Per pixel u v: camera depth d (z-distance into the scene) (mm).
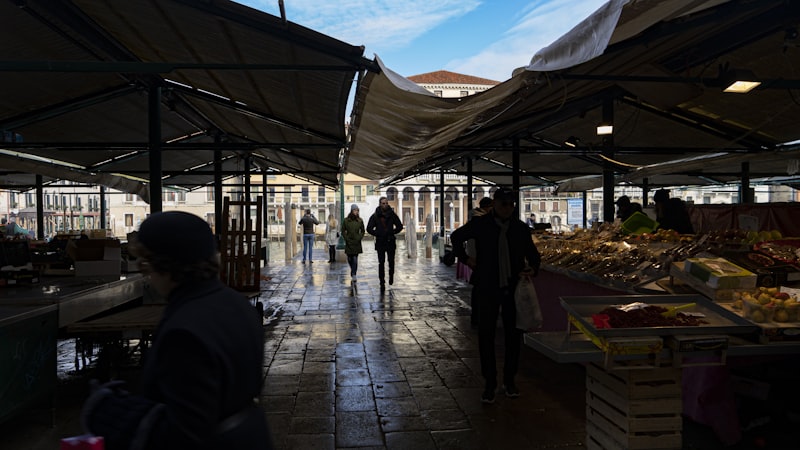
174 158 15305
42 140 10312
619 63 4648
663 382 2523
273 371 4828
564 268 5066
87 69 3385
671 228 6094
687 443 3219
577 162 15289
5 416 3184
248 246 6152
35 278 4848
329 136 8359
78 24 5102
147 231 1237
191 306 1188
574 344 2486
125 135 10719
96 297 4676
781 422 3402
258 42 4547
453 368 4910
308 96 6156
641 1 2611
